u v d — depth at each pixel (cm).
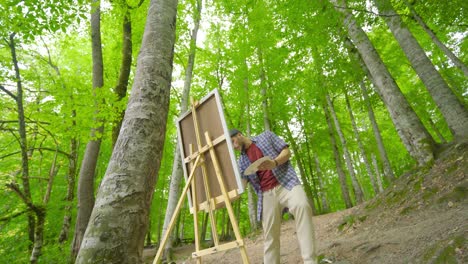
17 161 1035
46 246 774
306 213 274
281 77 1359
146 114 276
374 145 1688
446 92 641
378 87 736
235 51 1350
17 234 780
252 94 1567
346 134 1766
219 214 2211
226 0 1243
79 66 1341
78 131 762
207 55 1351
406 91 1390
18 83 739
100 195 240
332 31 794
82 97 744
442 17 645
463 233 294
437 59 1239
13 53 729
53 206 746
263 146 310
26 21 620
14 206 820
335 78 1014
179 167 828
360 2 559
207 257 726
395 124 716
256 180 314
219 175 274
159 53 315
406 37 701
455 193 468
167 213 787
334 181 2358
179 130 361
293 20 836
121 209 230
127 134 264
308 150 1788
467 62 1102
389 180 1052
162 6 347
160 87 299
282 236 864
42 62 1179
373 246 382
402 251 338
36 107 793
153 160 264
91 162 732
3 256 698
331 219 864
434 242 316
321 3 617
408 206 538
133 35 981
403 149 1683
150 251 1550
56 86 788
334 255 411
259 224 1152
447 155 589
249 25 1276
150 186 255
